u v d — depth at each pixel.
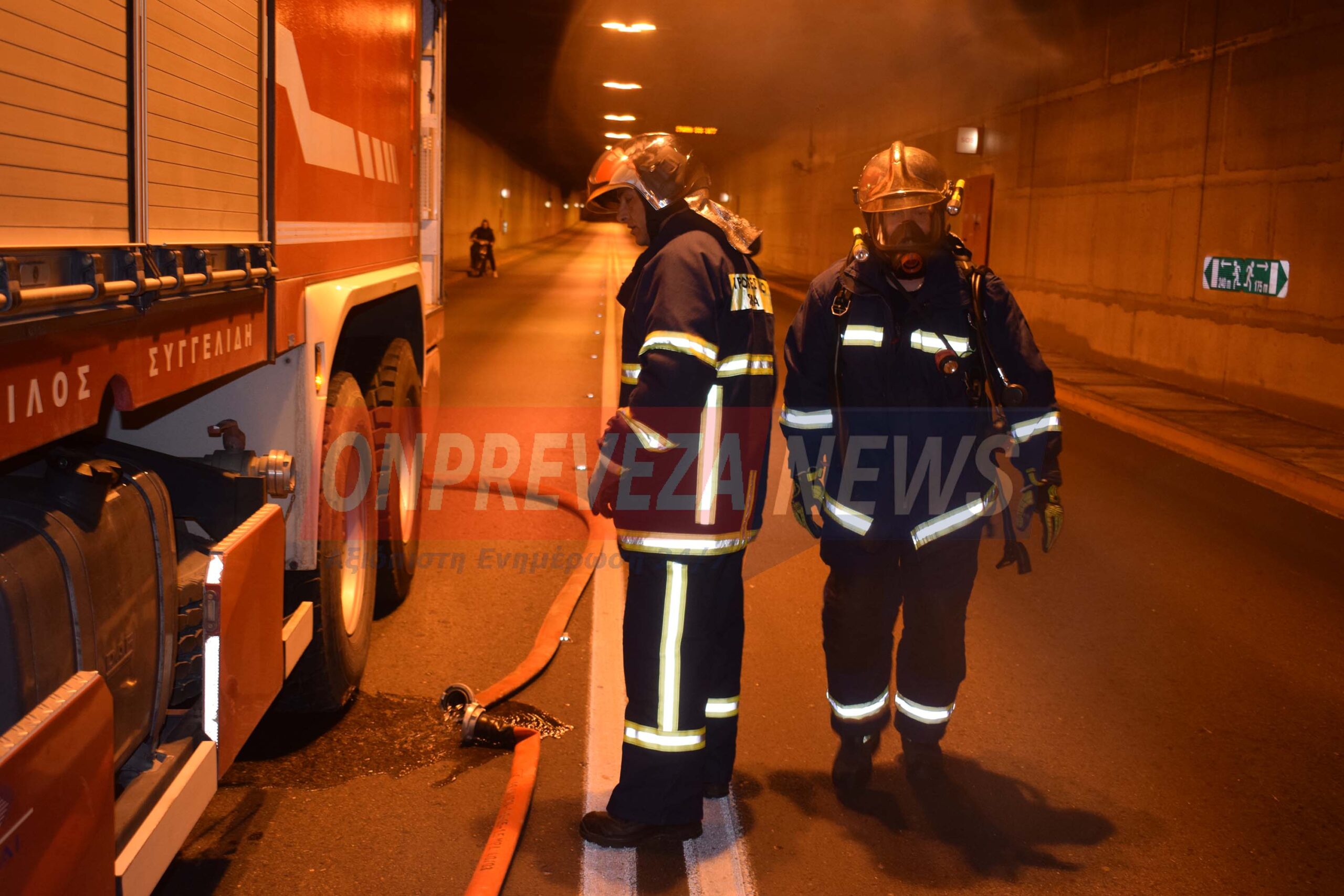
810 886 2.84
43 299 1.63
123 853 1.94
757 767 3.50
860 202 3.02
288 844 2.95
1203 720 4.00
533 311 20.84
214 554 2.35
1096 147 14.95
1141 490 7.97
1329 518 7.27
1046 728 3.88
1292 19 10.47
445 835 3.02
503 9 24.30
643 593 2.90
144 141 2.06
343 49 3.71
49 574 1.89
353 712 3.79
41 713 1.56
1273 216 10.87
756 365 2.88
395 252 4.77
